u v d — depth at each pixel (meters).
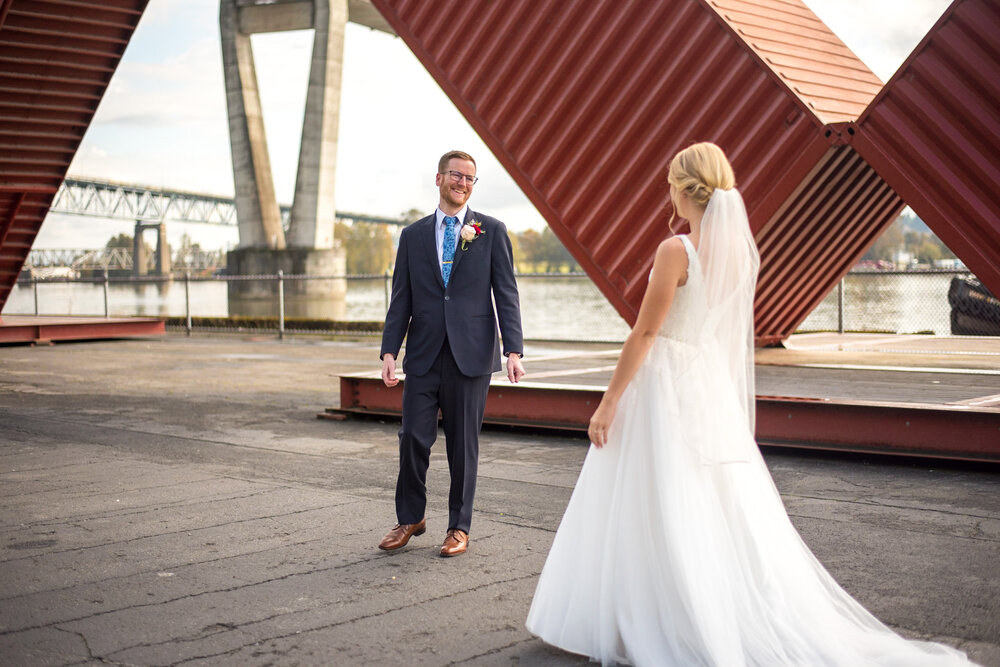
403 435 4.33
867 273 14.05
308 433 7.63
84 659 3.05
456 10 8.75
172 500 5.28
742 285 3.09
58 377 11.88
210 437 7.43
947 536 4.46
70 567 4.04
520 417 7.65
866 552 4.20
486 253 4.36
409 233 4.41
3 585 3.80
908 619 3.37
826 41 8.30
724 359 3.08
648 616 2.93
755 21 7.69
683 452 2.96
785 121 7.09
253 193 42.97
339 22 42.44
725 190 3.11
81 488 5.59
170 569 4.02
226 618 3.42
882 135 6.59
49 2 11.56
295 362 13.94
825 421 6.38
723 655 2.81
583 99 8.09
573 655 3.10
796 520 4.77
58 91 12.73
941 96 6.28
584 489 3.12
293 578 3.89
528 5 8.28
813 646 2.93
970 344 12.46
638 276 7.94
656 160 7.75
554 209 8.41
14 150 13.22
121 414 8.68
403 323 4.41
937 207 6.39
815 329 16.58
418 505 4.38
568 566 3.12
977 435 5.90
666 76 7.61
